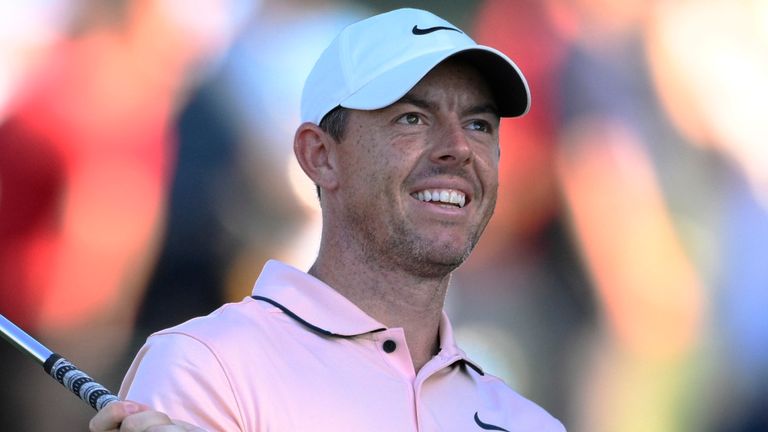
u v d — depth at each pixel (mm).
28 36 18312
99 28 18484
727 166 20719
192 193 18781
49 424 17844
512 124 20281
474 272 19953
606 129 20469
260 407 7543
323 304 8273
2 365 17734
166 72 18703
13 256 18172
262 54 19000
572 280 20172
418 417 8016
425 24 8766
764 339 20469
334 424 7691
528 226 20156
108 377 18250
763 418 20266
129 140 18547
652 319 20281
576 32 20453
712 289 20484
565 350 20031
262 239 18969
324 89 8750
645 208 20406
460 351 8773
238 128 18938
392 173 8344
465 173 8445
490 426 8523
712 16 20734
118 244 18438
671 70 20625
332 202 8664
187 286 18672
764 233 20641
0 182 18203
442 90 8500
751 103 20828
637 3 20469
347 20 19266
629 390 20094
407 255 8336
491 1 20281
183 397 7414
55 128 18344
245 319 8008
